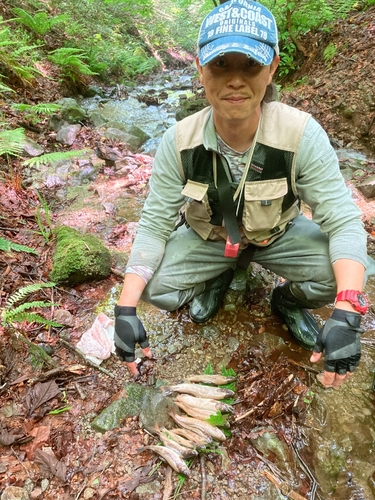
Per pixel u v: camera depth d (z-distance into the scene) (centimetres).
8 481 154
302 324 216
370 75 471
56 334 223
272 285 261
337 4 585
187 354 215
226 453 166
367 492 160
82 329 228
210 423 170
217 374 203
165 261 193
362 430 179
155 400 174
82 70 694
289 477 162
